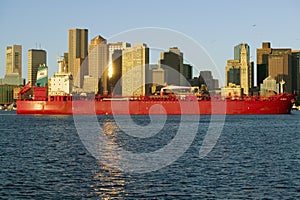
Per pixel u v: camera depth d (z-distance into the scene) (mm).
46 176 52469
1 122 174000
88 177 51969
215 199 41969
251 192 44375
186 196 43062
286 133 118812
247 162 63219
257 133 119125
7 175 52906
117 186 47250
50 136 110938
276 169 57000
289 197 42438
